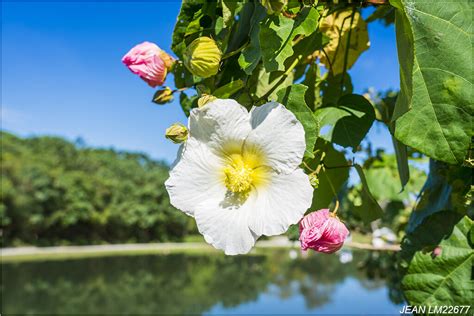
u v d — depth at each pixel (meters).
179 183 1.40
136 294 24.66
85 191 53.50
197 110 1.36
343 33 2.20
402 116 1.31
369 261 4.67
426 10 1.29
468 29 1.26
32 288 24.73
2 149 55.25
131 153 77.19
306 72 1.98
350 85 2.05
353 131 1.65
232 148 1.37
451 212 1.58
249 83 1.76
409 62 1.23
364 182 1.73
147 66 1.71
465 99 1.25
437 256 1.55
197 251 51.53
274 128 1.31
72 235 55.16
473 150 1.49
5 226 48.75
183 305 21.77
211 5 1.71
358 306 17.36
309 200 1.28
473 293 1.48
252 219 1.34
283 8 1.44
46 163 54.53
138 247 55.53
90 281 28.31
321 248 1.38
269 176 1.34
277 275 28.86
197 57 1.48
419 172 3.53
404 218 4.16
